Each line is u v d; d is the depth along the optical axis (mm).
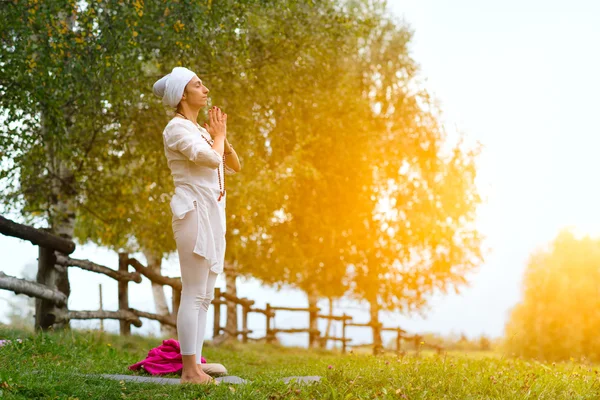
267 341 17609
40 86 8680
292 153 15023
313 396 4363
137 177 12336
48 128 9688
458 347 24266
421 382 5043
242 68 11219
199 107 4895
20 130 9570
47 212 11422
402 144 18484
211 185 4730
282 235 17703
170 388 4301
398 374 5332
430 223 18109
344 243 18453
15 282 7555
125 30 9094
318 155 17125
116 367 5617
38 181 11195
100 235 14453
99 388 4230
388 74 19125
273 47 12000
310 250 18172
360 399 4309
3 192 11148
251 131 12406
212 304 15227
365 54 19469
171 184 11984
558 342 20312
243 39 10469
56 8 8648
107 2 9180
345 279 18969
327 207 18031
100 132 11672
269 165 15891
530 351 20453
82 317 9312
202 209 4656
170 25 9242
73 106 10539
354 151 16750
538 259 22094
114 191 12406
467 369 6172
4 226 7418
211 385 4395
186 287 4668
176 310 12359
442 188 18562
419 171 18906
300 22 12078
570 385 5465
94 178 12094
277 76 12297
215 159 4555
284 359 10336
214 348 12062
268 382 4641
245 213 13047
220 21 9992
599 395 5078
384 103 19094
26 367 5090
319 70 13992
